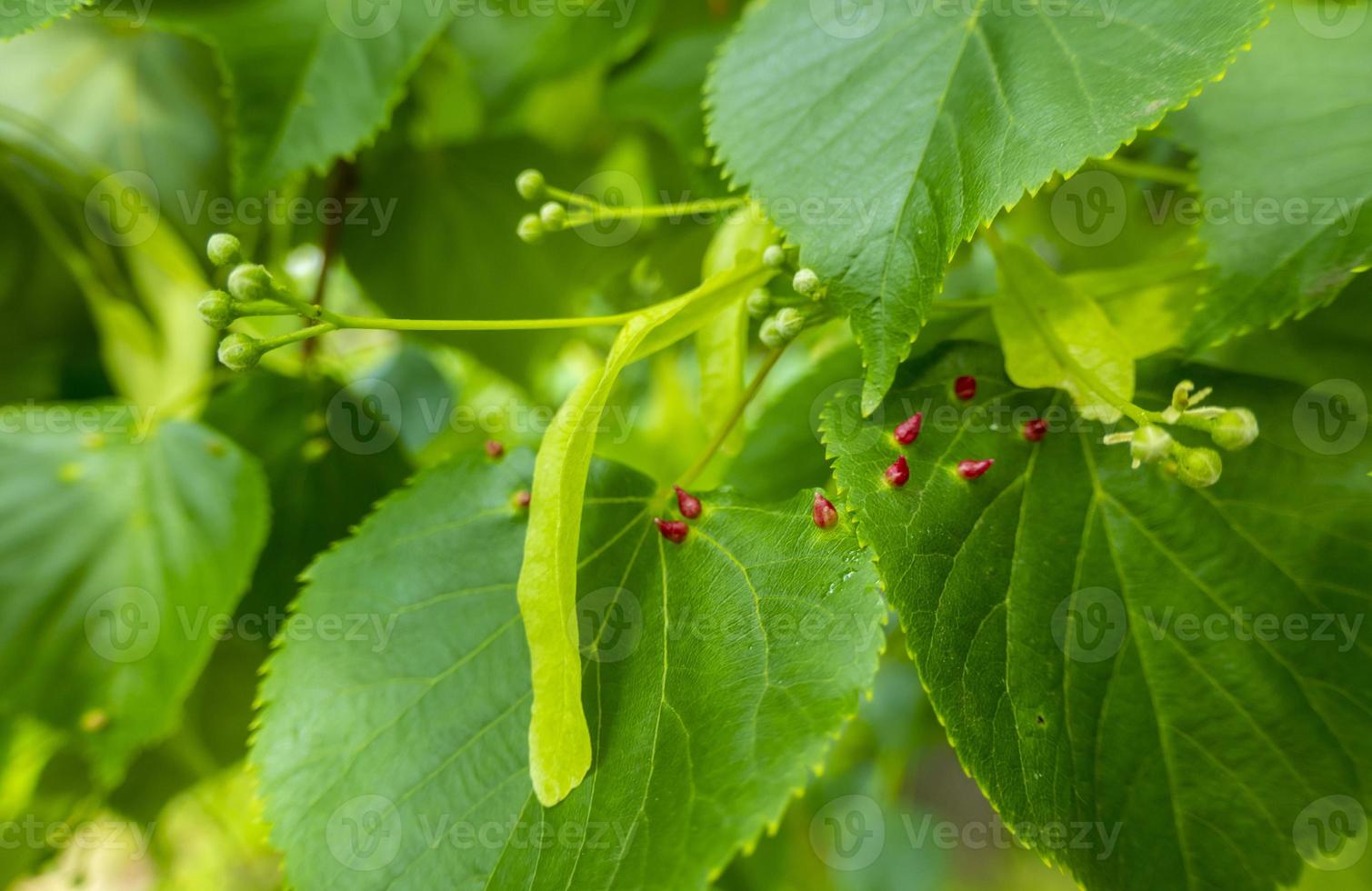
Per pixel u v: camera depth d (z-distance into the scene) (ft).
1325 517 1.19
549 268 1.63
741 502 1.21
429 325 1.18
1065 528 1.20
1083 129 1.15
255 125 1.33
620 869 1.13
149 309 1.49
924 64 1.20
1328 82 1.22
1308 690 1.18
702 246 1.54
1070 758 1.17
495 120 1.60
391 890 1.18
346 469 1.51
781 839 1.81
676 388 1.74
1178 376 1.23
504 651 1.23
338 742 1.22
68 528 1.38
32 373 1.51
